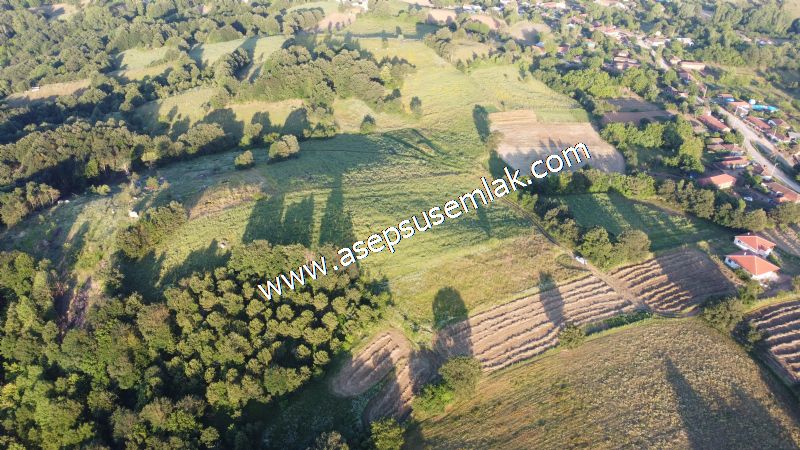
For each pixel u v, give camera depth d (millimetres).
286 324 69125
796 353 70875
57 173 106562
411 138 132125
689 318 77000
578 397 64500
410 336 74375
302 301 72812
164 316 66250
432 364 70875
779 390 66188
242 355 65438
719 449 58375
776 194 123500
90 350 62969
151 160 115938
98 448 55438
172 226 81938
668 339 73000
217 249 80438
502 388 66875
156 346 65375
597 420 61469
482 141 132375
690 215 107188
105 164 111938
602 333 74000
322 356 67375
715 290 82688
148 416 58281
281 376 63656
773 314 77938
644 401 63562
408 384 68375
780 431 61094
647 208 108625
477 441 60281
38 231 81938
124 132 116562
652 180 113000
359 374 69438
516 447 59219
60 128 115125
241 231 84500
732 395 64875
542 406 63875
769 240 100938
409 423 63438
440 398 62969
